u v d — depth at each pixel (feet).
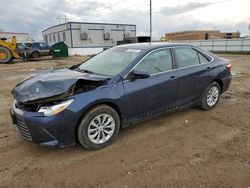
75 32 116.47
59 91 10.05
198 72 15.05
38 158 10.61
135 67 12.23
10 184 8.87
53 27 135.13
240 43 89.40
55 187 8.71
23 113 10.12
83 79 10.74
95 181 9.01
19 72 39.50
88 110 10.69
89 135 10.88
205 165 10.00
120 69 12.20
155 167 9.87
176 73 13.87
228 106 17.93
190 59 15.07
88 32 119.24
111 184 8.83
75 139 10.79
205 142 12.08
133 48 13.97
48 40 150.00
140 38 111.65
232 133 13.14
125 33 131.75
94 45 122.72
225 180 9.02
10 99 20.66
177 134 13.01
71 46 116.57
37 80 11.28
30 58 72.23
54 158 10.60
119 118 11.89
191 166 9.93
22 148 11.50
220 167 9.85
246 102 19.07
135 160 10.41
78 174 9.44
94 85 11.05
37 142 10.22
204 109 16.62
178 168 9.79
